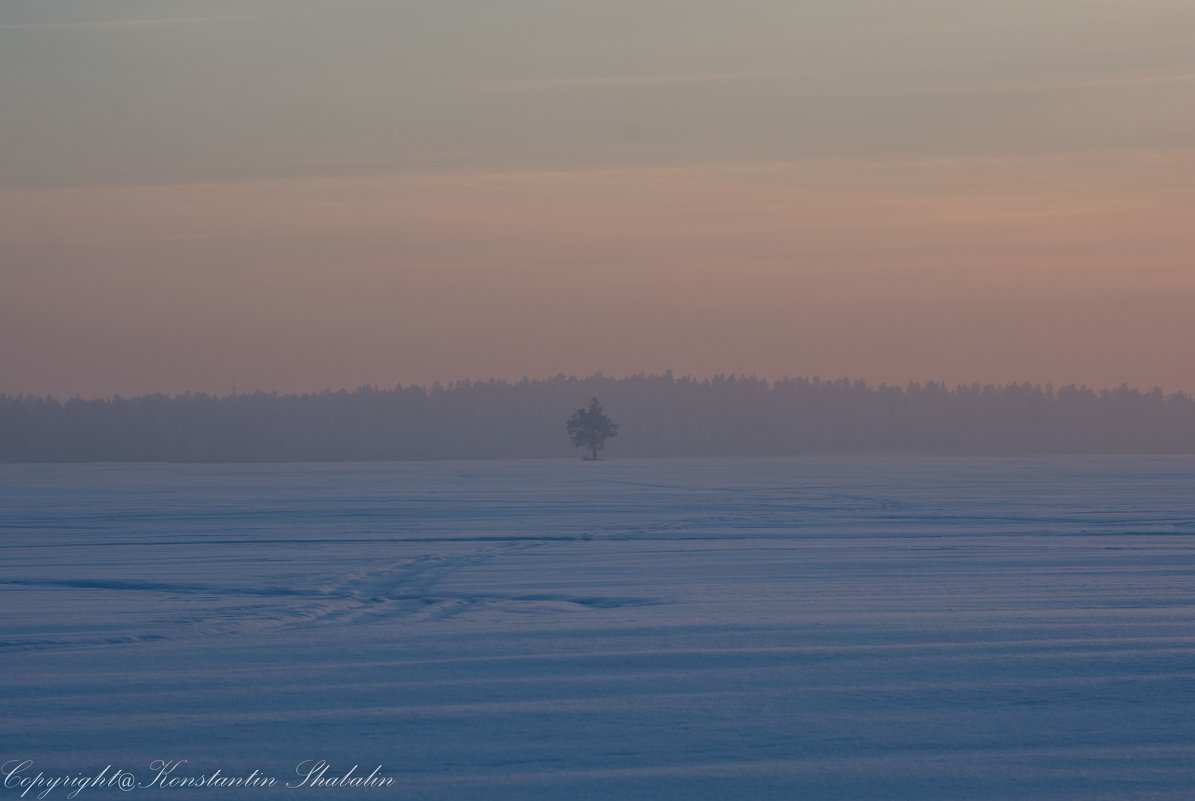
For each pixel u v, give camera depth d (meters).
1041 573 58.47
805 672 31.17
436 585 56.41
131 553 76.00
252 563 68.88
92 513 125.25
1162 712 26.38
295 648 35.78
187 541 86.62
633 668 31.92
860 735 24.55
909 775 21.83
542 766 22.47
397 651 35.00
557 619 42.56
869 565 63.84
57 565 67.38
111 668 32.31
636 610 45.06
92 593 53.03
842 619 41.28
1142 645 34.94
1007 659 32.78
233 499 159.12
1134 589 50.69
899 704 27.30
